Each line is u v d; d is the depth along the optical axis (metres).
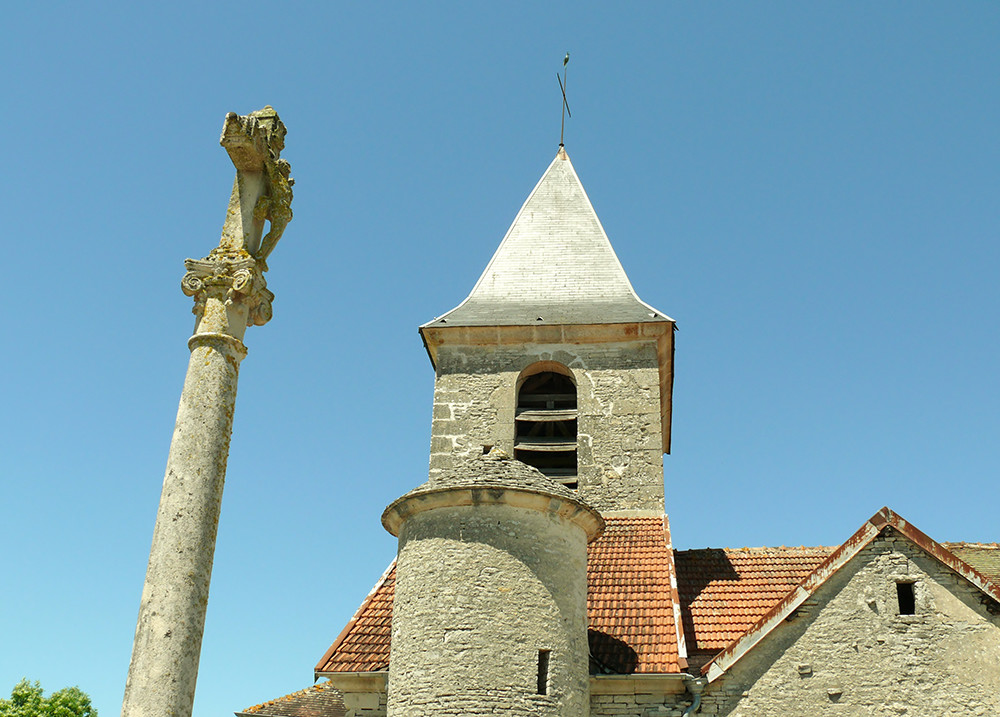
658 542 20.38
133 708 9.23
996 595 15.77
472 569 15.40
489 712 14.40
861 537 16.48
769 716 15.52
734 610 18.58
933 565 16.20
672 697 15.88
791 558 20.45
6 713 37.41
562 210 28.00
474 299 25.95
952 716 15.17
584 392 23.62
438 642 14.99
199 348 10.90
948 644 15.62
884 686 15.48
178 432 10.52
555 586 15.60
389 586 19.58
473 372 24.16
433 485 16.12
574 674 15.26
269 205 11.91
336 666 17.12
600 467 22.77
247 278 11.16
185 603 9.73
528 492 15.84
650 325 23.86
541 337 24.28
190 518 10.09
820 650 15.86
